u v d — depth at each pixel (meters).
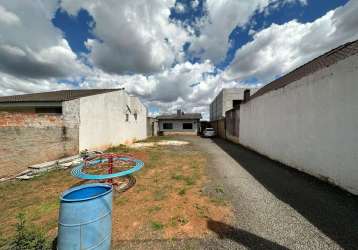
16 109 9.94
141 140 18.08
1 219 3.27
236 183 4.69
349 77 3.69
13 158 6.36
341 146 3.92
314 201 3.48
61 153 7.91
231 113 15.38
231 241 2.42
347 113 3.76
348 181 3.75
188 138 20.41
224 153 9.45
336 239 2.39
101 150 10.66
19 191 4.65
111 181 5.07
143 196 4.03
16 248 2.08
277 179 4.91
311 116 4.96
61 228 1.95
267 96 8.00
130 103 15.39
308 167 5.14
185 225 2.84
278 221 2.85
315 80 4.78
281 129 6.73
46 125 7.39
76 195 2.41
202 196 3.93
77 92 12.95
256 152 9.46
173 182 4.94
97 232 2.01
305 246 2.28
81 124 8.77
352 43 4.48
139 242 2.45
